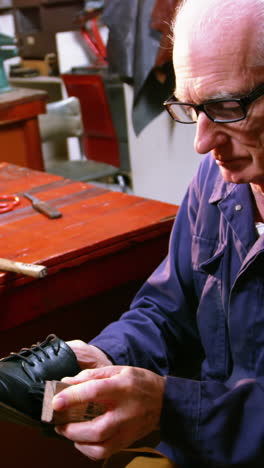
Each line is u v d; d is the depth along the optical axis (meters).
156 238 1.58
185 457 1.14
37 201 1.78
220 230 1.23
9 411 1.05
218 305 1.22
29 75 4.71
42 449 1.50
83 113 4.20
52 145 3.99
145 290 1.37
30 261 1.38
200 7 0.96
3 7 4.94
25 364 1.11
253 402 1.02
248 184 1.17
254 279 1.12
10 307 1.37
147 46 3.23
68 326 1.52
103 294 1.56
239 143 0.99
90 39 4.18
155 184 3.89
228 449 1.02
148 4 3.16
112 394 0.96
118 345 1.25
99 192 1.85
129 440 1.00
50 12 4.54
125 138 4.01
